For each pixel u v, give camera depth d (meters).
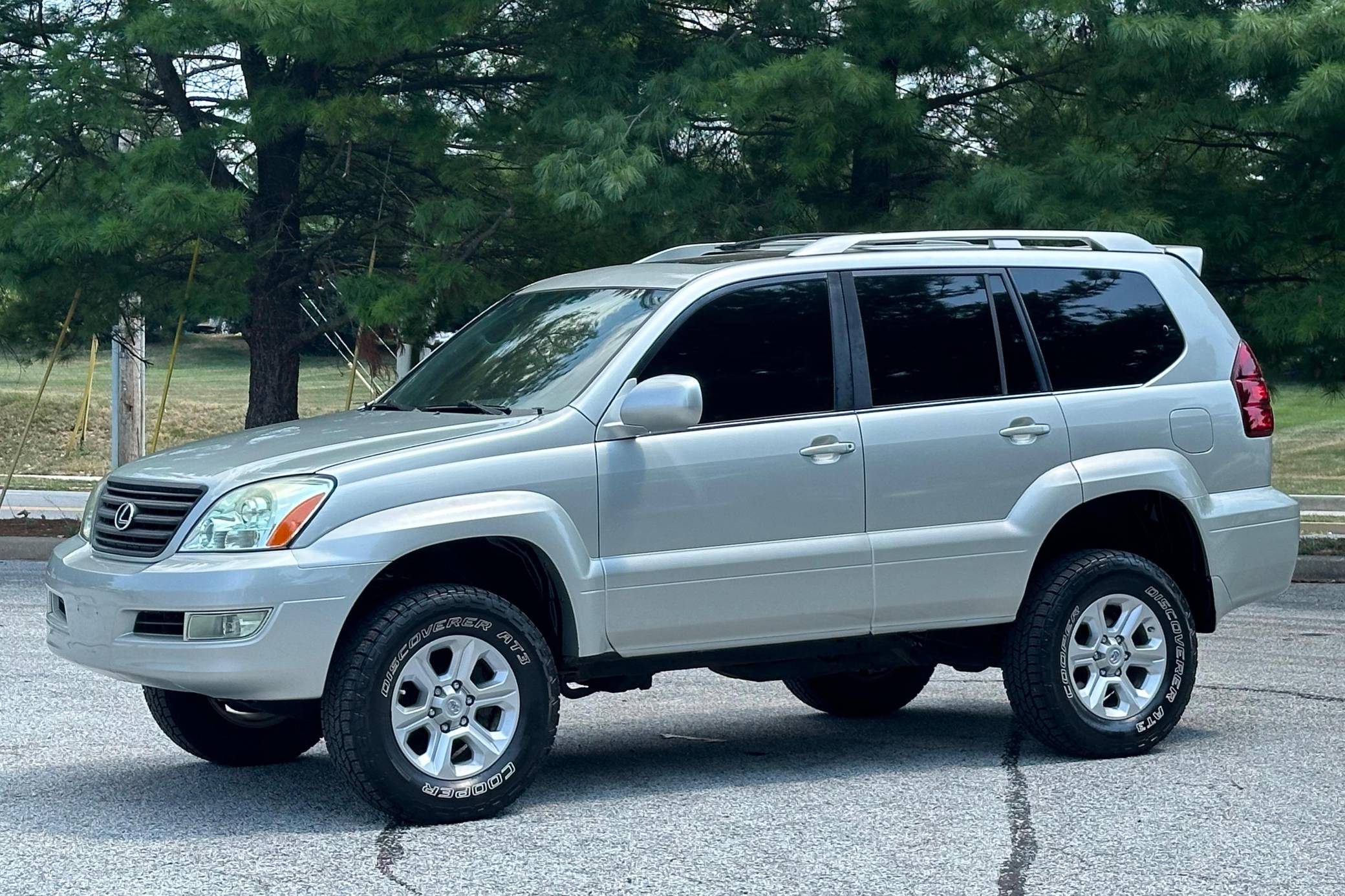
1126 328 7.13
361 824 5.73
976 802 6.04
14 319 16.34
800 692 8.05
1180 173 15.38
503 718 5.82
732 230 14.84
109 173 14.52
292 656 5.46
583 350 6.36
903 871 5.07
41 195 15.39
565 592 5.92
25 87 14.95
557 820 5.77
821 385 6.48
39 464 29.36
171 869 5.14
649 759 6.97
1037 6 13.94
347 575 5.52
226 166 15.99
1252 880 4.98
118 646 5.60
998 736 7.46
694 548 6.16
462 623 5.72
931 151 16.00
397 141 15.64
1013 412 6.77
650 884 4.94
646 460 6.08
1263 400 7.34
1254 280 15.08
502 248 16.56
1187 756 6.88
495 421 6.03
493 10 15.00
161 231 14.47
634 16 15.25
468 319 15.68
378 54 14.30
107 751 7.11
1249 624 11.48
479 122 15.67
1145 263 7.28
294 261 16.31
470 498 5.78
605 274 7.13
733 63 14.56
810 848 5.36
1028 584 6.86
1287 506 7.32
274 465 5.71
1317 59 13.34
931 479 6.57
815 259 6.63
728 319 6.40
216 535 5.55
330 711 5.59
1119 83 14.55
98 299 15.69
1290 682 8.91
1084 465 6.86
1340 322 13.70
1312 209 14.51
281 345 16.58
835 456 6.39
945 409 6.65
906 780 6.46
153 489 5.85
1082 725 6.73
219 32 14.09
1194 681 7.01
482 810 5.77
